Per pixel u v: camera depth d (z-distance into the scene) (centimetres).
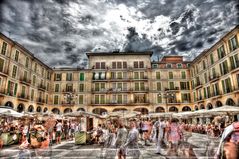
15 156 941
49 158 856
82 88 4125
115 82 4181
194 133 2475
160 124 1037
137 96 4094
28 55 3325
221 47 2977
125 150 775
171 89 4091
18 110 3086
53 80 4194
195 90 3881
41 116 2011
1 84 2688
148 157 878
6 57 2795
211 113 1922
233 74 2681
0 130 1406
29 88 3338
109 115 2333
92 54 4325
